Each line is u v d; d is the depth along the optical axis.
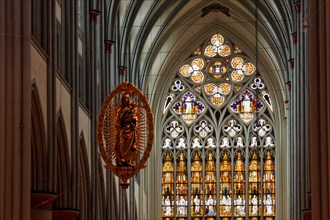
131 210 49.25
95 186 37.72
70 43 32.66
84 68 37.25
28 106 24.44
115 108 31.44
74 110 32.84
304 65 36.88
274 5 49.47
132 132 31.14
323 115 24.25
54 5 29.27
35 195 27.56
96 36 38.25
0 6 24.14
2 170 23.81
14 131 24.05
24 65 24.50
